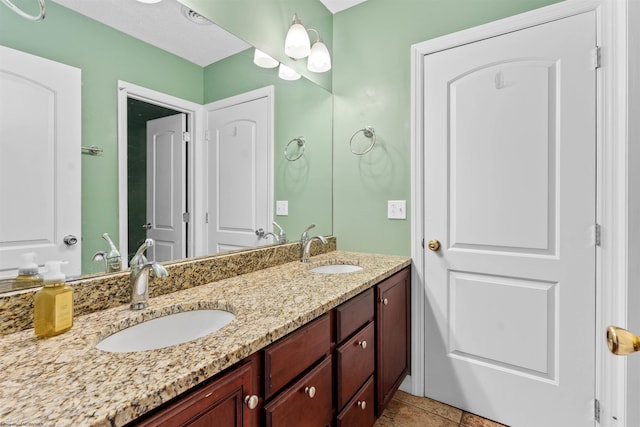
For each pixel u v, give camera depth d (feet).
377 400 4.77
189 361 2.19
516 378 5.15
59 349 2.38
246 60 5.26
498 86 5.21
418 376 6.04
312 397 3.31
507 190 5.17
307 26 6.44
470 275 5.54
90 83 3.43
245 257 4.95
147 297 3.37
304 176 6.42
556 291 4.83
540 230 4.92
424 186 5.98
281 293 3.83
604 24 4.37
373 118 6.59
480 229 5.41
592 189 4.53
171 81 4.25
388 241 6.45
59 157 3.17
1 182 2.80
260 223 5.53
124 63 3.74
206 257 4.56
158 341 3.21
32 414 1.62
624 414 3.90
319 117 6.79
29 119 2.97
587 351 4.60
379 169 6.52
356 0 6.71
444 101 5.72
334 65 7.16
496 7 5.28
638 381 3.63
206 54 4.68
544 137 4.87
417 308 6.03
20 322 2.74
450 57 5.65
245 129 5.31
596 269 4.51
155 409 1.93
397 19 6.29
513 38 5.08
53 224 3.11
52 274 2.65
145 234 3.89
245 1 5.23
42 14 3.05
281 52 5.92
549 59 4.82
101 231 3.48
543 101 4.86
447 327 5.76
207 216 4.68
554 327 4.86
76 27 3.31
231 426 2.38
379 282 4.90
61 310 2.64
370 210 6.66
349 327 4.02
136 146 3.86
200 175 4.60
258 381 2.71
